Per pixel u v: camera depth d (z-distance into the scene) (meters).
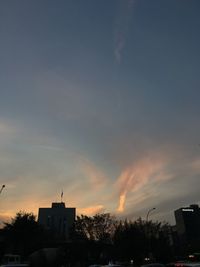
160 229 86.25
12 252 68.25
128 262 76.94
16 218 71.44
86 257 75.75
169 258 80.75
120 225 81.25
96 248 79.12
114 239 79.19
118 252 77.56
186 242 129.88
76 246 73.75
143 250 76.94
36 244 70.75
